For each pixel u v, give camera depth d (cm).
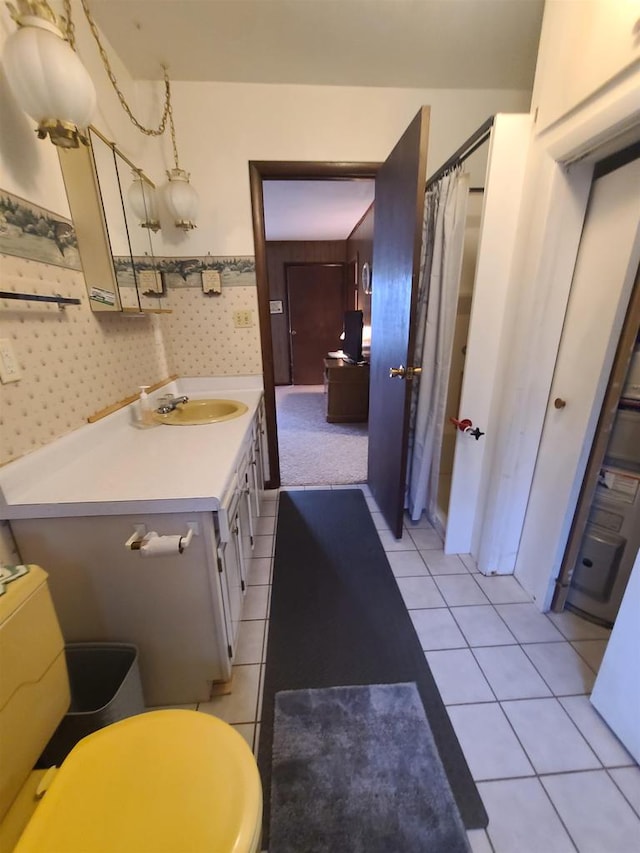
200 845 61
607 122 104
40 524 103
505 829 95
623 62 99
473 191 195
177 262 216
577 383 141
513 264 152
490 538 178
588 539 151
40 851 61
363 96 200
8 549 102
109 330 154
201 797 67
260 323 229
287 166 205
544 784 104
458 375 221
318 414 467
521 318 147
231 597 129
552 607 163
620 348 127
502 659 141
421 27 158
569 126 120
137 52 170
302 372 629
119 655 114
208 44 165
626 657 110
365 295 434
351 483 281
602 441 137
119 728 78
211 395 230
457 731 117
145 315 193
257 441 211
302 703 125
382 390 225
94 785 69
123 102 160
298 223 467
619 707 113
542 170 133
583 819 97
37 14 92
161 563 108
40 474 110
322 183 321
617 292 123
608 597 151
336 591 176
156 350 208
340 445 359
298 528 224
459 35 163
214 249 216
